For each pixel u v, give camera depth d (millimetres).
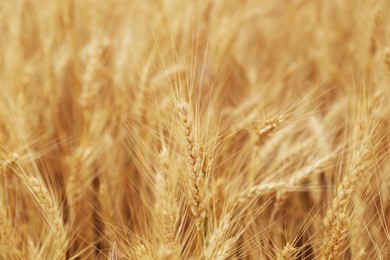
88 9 1019
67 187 794
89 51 912
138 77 891
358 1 1077
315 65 1100
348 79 941
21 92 875
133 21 1021
